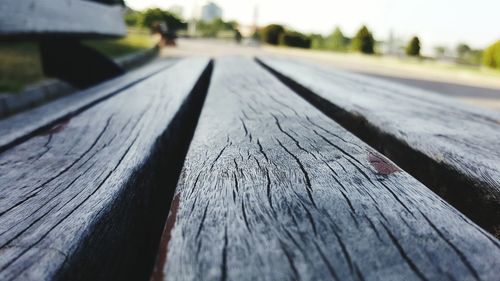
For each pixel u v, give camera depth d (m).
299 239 0.09
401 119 0.22
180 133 0.26
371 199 0.11
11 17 0.34
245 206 0.10
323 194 0.11
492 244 0.09
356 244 0.08
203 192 0.11
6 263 0.09
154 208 0.17
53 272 0.09
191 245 0.08
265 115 0.22
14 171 0.15
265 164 0.13
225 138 0.17
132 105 0.27
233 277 0.07
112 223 0.12
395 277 0.07
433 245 0.08
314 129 0.18
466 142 0.18
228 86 0.34
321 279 0.07
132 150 0.17
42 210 0.11
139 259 0.14
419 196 0.11
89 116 0.24
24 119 0.24
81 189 0.13
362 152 0.15
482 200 0.13
